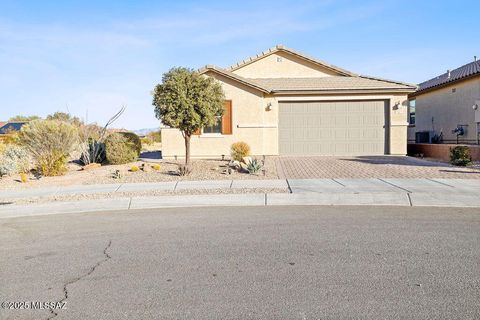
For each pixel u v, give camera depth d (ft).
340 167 50.39
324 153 66.54
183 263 18.21
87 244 21.81
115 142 58.54
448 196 32.19
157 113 47.96
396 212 28.22
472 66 81.35
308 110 66.39
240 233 23.22
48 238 23.32
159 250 20.31
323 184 38.19
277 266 17.47
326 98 65.57
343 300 13.80
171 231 24.17
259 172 46.96
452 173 43.60
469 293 14.14
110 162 59.36
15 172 51.65
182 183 41.29
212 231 23.88
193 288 15.26
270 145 66.18
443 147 62.44
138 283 15.93
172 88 45.78
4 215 31.19
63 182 44.55
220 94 49.49
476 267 16.75
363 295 14.17
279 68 80.74
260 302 13.84
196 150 65.36
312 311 13.04
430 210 28.78
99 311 13.52
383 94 64.80
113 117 68.03
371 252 19.07
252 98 64.95
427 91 88.28
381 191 34.12
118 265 18.17
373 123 65.77
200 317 12.87
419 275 15.96
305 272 16.63
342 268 16.98
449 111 80.64
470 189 34.27
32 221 28.48
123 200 34.19
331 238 21.67
